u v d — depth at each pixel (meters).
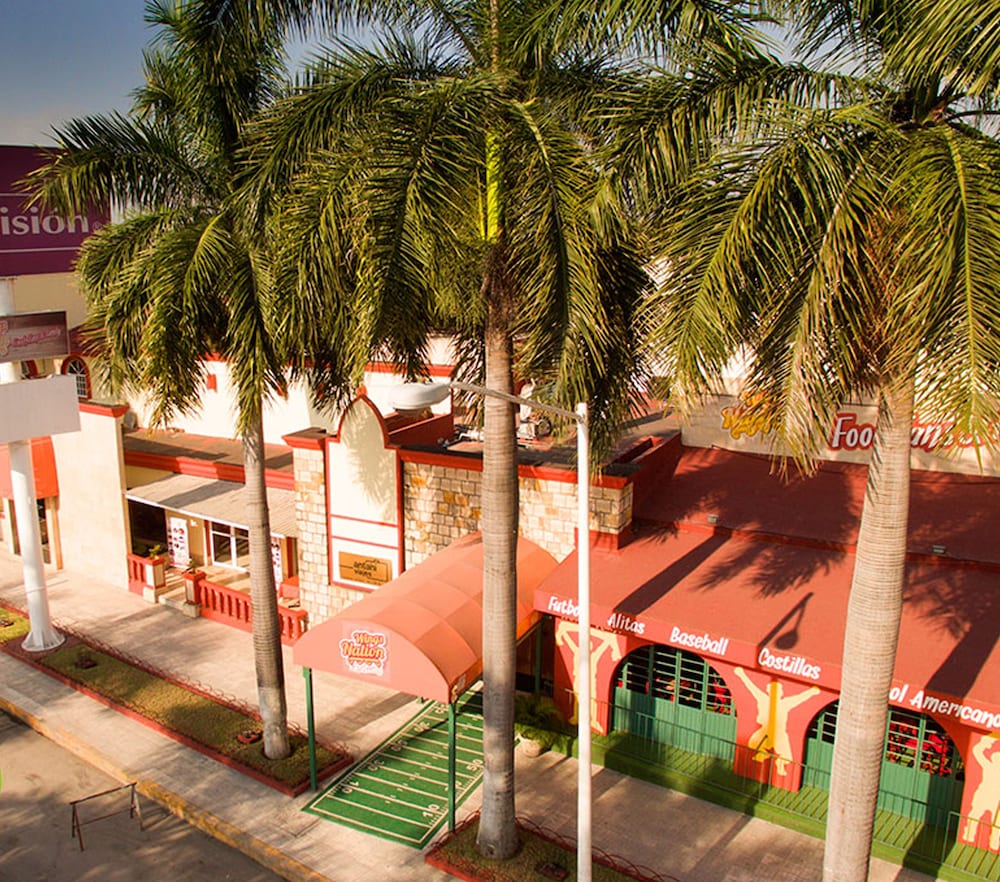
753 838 14.20
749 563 16.19
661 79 9.91
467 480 18.52
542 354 11.02
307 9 13.60
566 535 17.59
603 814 14.82
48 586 25.59
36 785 16.48
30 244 19.91
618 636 16.39
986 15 8.15
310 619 21.53
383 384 24.58
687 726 16.25
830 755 14.92
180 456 26.11
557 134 10.94
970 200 7.96
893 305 8.53
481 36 12.30
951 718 12.47
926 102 9.55
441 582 16.08
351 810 15.23
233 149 14.85
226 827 14.82
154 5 14.45
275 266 12.66
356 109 12.03
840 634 14.02
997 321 7.55
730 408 19.30
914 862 13.34
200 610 23.47
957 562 15.16
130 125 14.87
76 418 20.31
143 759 16.92
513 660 13.28
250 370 13.44
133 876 13.95
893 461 10.09
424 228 10.34
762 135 8.88
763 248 8.84
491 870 13.41
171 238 13.55
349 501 20.25
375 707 18.62
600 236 9.97
